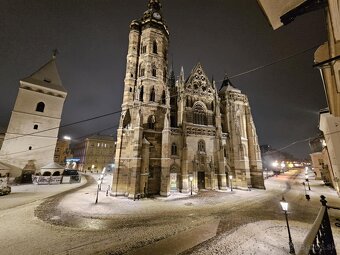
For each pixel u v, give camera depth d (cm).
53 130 4506
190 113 3938
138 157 2952
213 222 1712
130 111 3447
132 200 2656
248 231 1477
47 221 1653
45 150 4325
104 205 2317
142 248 1189
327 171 4122
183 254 1113
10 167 3859
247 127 4547
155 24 3988
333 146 2378
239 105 4606
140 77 3600
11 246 1177
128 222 1698
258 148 4322
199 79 4328
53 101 4644
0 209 1994
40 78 4634
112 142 8388
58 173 4303
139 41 4053
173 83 5566
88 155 7781
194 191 3400
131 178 2872
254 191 3612
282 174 7625
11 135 3997
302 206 2334
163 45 4025
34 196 2719
